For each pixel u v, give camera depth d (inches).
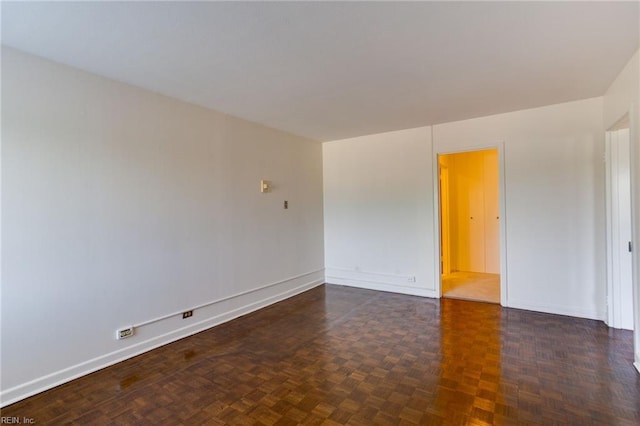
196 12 72.2
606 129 128.5
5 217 85.8
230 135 152.1
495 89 123.7
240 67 101.5
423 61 98.9
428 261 179.9
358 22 77.4
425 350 113.3
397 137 187.9
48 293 93.4
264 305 168.6
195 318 134.8
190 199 133.8
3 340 85.2
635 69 95.7
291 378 96.5
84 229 101.3
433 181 177.0
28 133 90.0
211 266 142.0
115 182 109.3
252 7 70.6
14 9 69.6
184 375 99.4
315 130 183.6
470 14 74.7
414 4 70.6
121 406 84.2
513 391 86.8
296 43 87.1
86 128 102.3
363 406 82.0
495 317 144.7
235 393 89.3
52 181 94.5
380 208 196.1
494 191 227.6
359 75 108.7
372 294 189.2
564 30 82.2
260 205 168.4
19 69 88.6
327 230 218.7
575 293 142.1
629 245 127.0
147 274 118.4
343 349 115.8
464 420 75.6
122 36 82.3
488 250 230.8
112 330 107.9
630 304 127.0
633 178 98.0
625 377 92.4
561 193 143.3
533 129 148.5
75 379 97.7
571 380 91.4
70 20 74.6
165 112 125.2
